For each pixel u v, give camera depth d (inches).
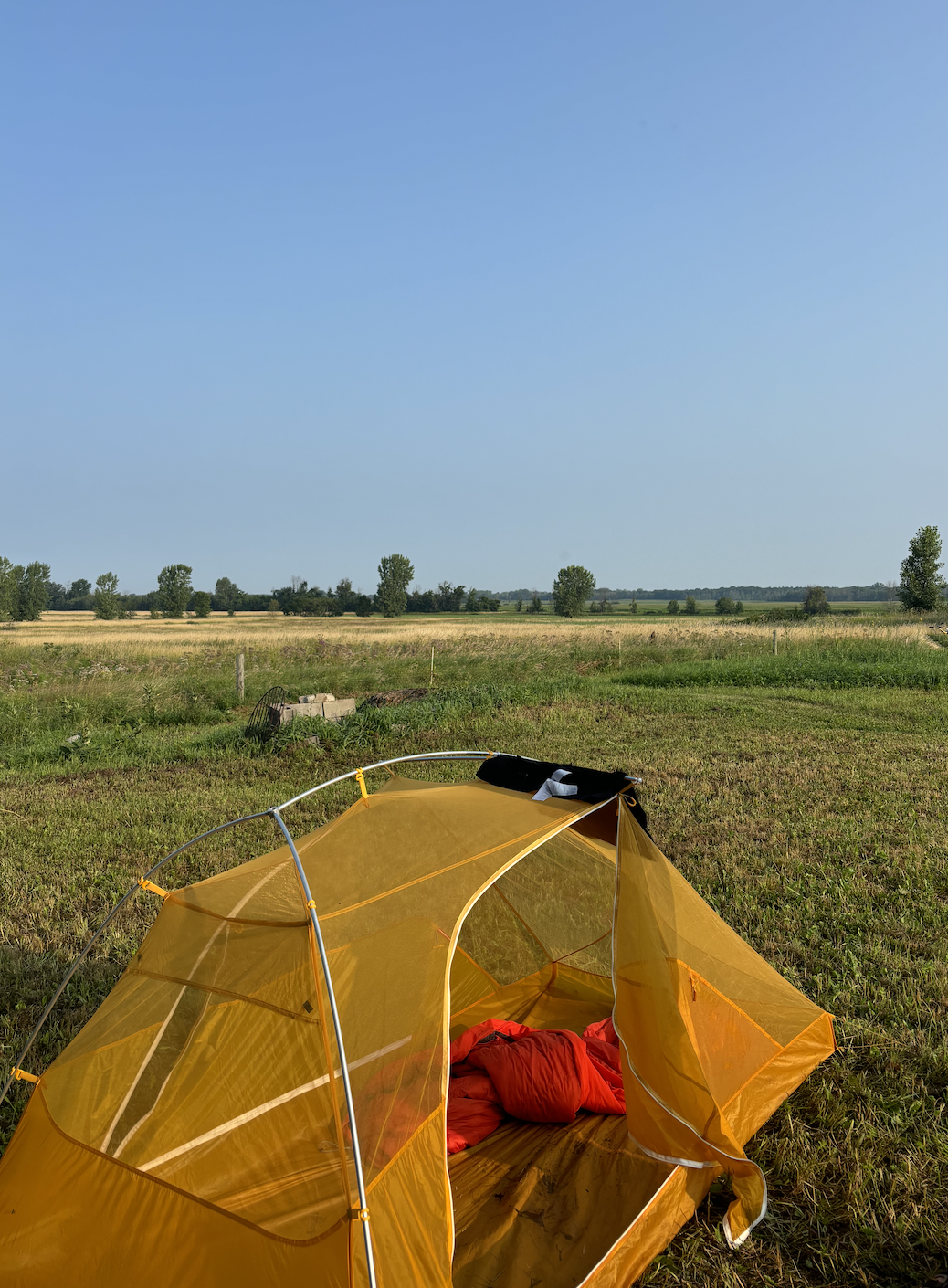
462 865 125.4
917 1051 152.2
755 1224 114.0
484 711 556.4
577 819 139.6
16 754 470.3
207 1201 99.4
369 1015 107.7
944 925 204.8
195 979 121.2
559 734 487.5
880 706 563.5
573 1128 131.5
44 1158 111.4
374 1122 99.3
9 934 222.5
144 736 531.5
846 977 180.1
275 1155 100.2
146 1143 106.7
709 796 342.6
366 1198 93.1
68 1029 170.7
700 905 162.1
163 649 1114.7
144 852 287.1
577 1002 171.0
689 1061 124.0
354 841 137.9
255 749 462.9
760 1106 137.0
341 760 436.1
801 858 258.1
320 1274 90.1
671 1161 119.2
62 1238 103.9
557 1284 100.4
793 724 507.5
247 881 133.6
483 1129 129.6
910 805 315.6
